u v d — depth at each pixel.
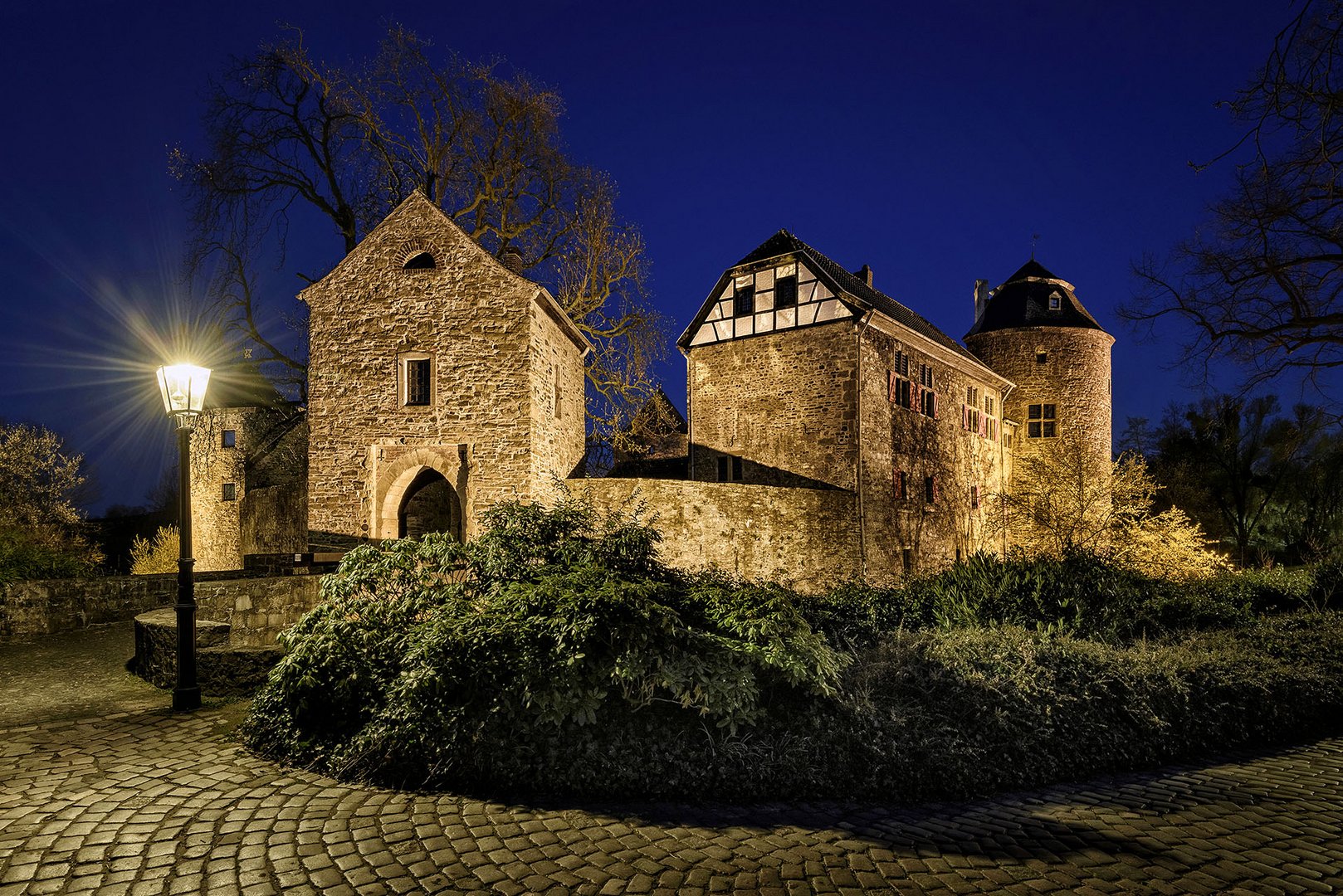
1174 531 25.06
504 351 16.36
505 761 5.13
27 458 24.09
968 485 26.80
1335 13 6.19
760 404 22.94
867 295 23.33
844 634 7.68
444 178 23.42
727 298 24.11
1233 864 4.19
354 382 16.98
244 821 4.52
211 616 11.72
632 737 5.30
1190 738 6.49
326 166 22.62
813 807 4.97
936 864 4.13
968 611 8.55
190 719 6.77
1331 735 7.36
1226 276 15.46
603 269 24.78
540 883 3.83
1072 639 7.81
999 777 5.43
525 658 5.28
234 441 28.38
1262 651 8.41
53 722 6.75
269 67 21.25
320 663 6.02
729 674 5.46
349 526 16.73
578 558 6.87
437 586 6.89
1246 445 34.97
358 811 4.70
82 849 4.12
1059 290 32.53
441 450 16.53
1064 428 31.06
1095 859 4.24
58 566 12.97
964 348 30.30
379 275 17.06
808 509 19.41
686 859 4.13
